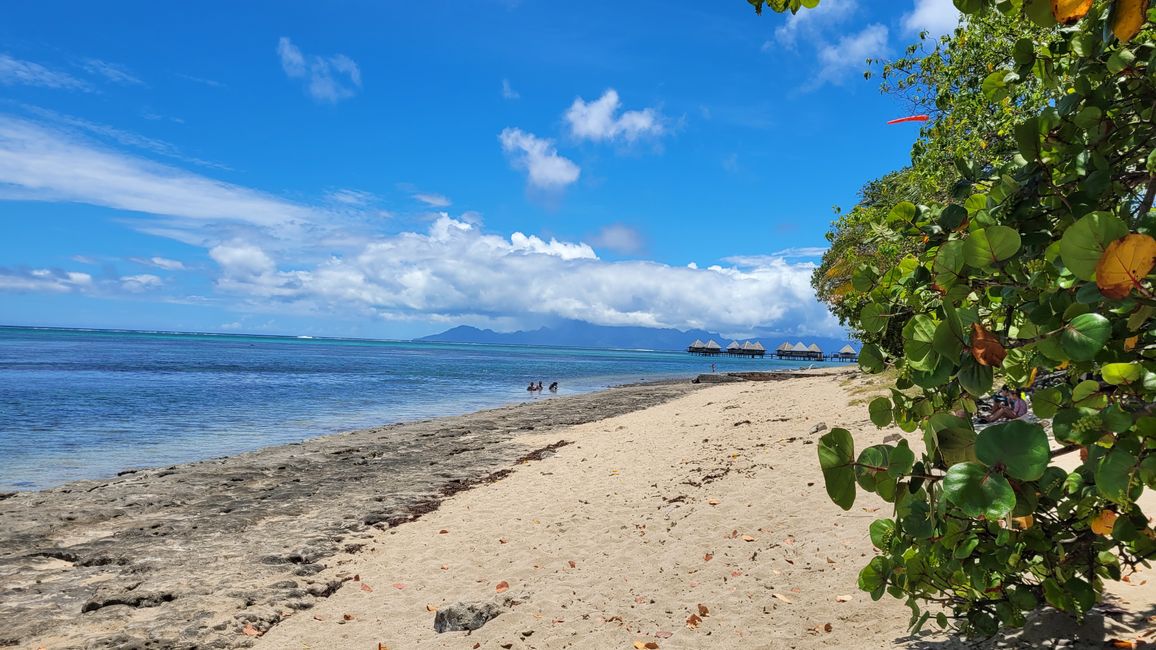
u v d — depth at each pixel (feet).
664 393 122.62
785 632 16.02
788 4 8.10
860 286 10.13
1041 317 7.26
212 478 46.14
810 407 54.39
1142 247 5.35
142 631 20.85
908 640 13.75
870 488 7.95
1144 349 7.13
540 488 38.73
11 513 36.60
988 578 9.98
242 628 21.11
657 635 17.13
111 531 33.45
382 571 26.30
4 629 21.18
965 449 6.88
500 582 23.25
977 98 33.68
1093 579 10.41
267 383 153.17
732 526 25.52
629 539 26.23
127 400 105.29
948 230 9.46
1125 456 6.25
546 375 235.61
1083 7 7.09
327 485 44.52
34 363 195.00
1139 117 8.55
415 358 382.01
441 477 46.32
